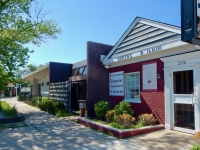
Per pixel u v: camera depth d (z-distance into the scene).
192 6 3.32
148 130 6.97
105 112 9.11
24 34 13.32
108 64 10.67
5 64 12.99
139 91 8.86
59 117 11.04
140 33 8.82
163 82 7.58
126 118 7.18
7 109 12.93
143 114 7.98
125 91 9.74
